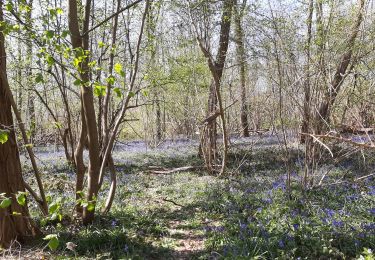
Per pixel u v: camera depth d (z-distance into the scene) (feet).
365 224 21.65
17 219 20.30
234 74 46.03
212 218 26.02
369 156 34.50
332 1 30.71
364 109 30.81
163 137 72.69
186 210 27.96
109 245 20.63
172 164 48.26
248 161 44.29
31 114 48.65
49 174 42.06
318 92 27.17
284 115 28.86
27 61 34.58
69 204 27.96
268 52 29.89
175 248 21.18
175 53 44.21
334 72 30.45
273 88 28.60
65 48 17.01
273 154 47.03
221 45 43.62
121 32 37.24
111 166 26.22
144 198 31.68
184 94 46.11
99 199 30.14
